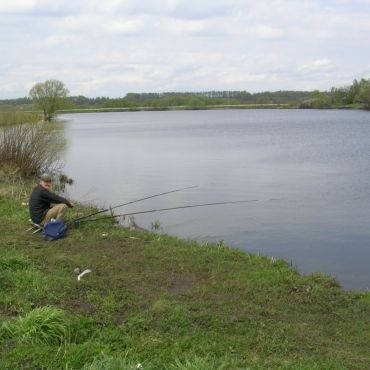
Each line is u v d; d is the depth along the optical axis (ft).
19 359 17.54
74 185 72.54
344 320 25.79
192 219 50.14
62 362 17.43
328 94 474.90
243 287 29.19
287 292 28.96
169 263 33.19
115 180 77.05
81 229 41.09
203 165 92.99
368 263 36.81
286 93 573.74
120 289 27.27
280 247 40.73
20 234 38.58
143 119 360.89
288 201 58.39
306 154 107.34
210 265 33.22
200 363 17.63
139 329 22.07
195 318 23.91
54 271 29.37
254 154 110.01
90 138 171.53
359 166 86.58
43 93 226.38
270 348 21.29
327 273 34.55
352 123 222.69
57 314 20.68
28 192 57.21
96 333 20.93
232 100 576.20
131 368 16.84
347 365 20.08
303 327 24.13
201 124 260.21
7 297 23.94
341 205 55.83
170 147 132.36
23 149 72.33
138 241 38.47
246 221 49.29
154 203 58.49
